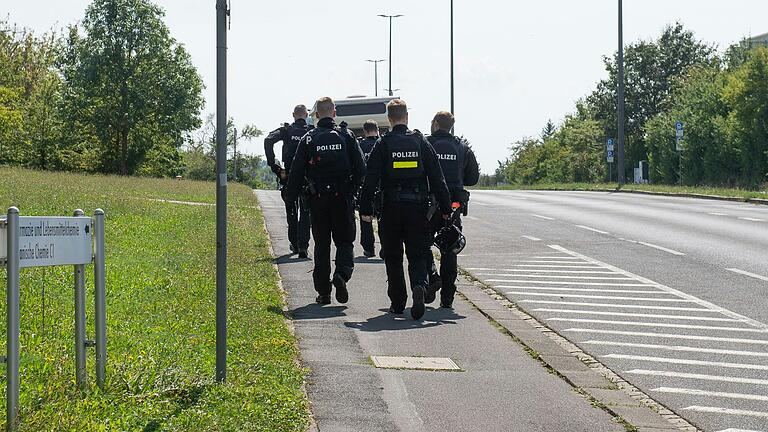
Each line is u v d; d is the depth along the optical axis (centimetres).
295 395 1237
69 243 1088
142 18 15425
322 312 1973
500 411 1236
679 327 1877
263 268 2536
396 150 1892
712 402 1315
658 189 7850
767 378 1461
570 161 16188
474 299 2203
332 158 1992
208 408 1139
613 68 14988
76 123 14975
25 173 6994
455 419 1190
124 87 15162
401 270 1962
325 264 2048
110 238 3133
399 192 1898
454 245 2023
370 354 1570
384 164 1905
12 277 959
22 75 13550
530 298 2225
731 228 3916
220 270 1244
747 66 8938
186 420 1072
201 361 1372
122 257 2622
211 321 1727
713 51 14738
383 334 1747
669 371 1505
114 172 15488
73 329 1552
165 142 16088
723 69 11412
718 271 2661
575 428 1166
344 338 1695
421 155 1900
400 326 1833
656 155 11700
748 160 8919
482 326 1852
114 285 2069
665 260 2919
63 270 2139
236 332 1634
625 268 2752
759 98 8762
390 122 1925
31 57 13925
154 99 15462
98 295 1154
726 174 9469
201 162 18762
